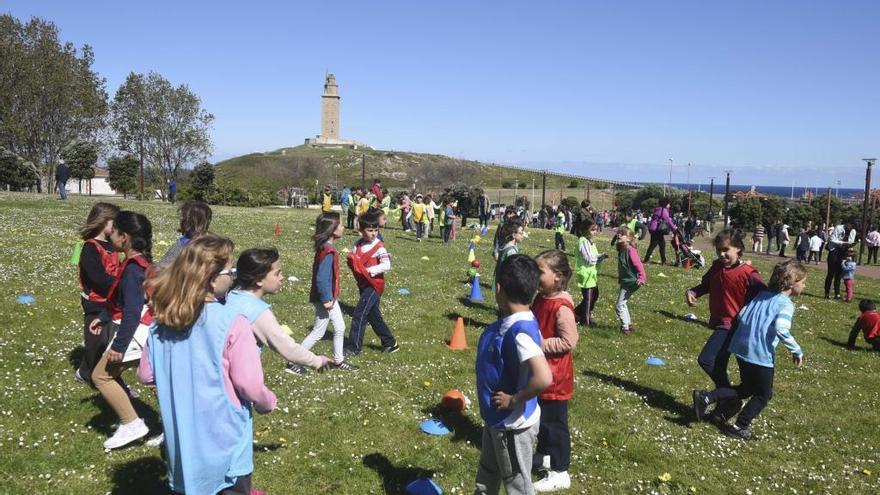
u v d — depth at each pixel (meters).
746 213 65.56
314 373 8.37
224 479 3.94
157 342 3.98
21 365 7.76
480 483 4.69
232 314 3.98
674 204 72.31
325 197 28.64
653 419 7.95
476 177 126.88
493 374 4.33
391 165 139.62
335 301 8.41
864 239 33.34
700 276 20.73
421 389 8.23
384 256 9.48
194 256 3.88
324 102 161.25
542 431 5.86
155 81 59.94
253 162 127.69
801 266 7.39
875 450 7.58
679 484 6.19
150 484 5.41
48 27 48.09
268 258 4.80
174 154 61.19
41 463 5.52
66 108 48.69
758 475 6.60
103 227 6.23
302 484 5.58
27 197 31.31
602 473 6.32
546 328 5.77
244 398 3.97
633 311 14.54
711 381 9.72
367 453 6.29
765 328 7.34
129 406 5.84
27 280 11.86
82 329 9.48
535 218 51.31
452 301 13.89
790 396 9.40
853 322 15.55
